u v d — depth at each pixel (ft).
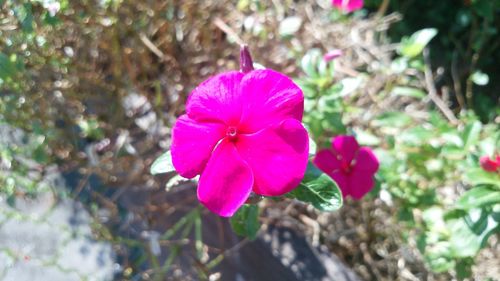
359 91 0.88
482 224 0.63
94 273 0.68
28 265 0.68
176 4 0.85
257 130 0.44
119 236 0.72
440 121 0.77
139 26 0.80
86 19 0.73
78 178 0.78
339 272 0.73
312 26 0.93
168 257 0.73
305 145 0.43
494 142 0.65
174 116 0.83
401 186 0.74
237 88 0.43
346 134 0.72
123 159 0.78
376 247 0.83
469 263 0.69
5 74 0.64
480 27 1.18
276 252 0.74
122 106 0.82
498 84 1.16
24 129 0.77
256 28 0.85
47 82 0.75
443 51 1.20
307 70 0.71
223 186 0.44
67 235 0.71
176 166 0.44
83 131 0.80
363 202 0.81
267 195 0.45
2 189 0.72
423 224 0.77
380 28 1.05
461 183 0.83
